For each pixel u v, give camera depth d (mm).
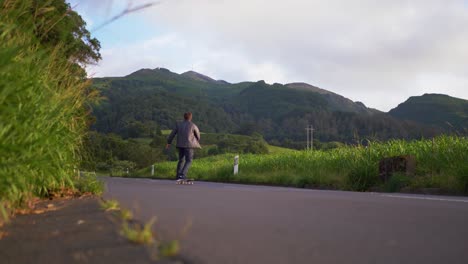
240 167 25125
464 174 10039
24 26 4344
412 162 12461
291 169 20625
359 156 15984
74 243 2314
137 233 2279
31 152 4059
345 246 2643
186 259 1997
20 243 2402
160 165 46969
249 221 3596
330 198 6414
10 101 3760
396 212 4551
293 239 2812
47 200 5062
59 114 4988
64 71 5645
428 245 2768
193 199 5793
